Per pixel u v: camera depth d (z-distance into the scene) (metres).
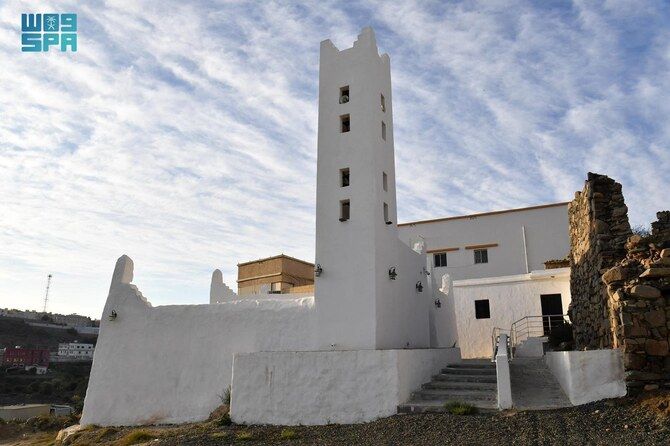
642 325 9.77
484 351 24.45
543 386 12.80
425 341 19.38
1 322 99.00
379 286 15.13
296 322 15.89
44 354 78.56
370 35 17.17
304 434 11.52
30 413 37.12
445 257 31.39
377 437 10.29
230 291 22.19
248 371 13.70
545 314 23.58
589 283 14.02
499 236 30.34
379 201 16.02
